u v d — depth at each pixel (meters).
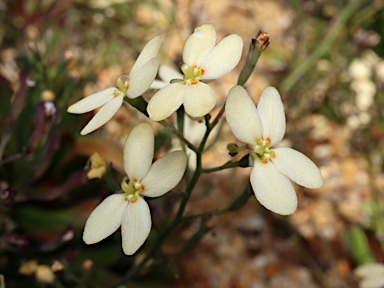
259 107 0.06
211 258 0.12
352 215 0.13
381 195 0.14
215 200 0.12
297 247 0.12
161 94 0.06
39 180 0.10
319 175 0.06
